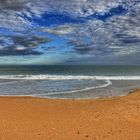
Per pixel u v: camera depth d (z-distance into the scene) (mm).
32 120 7527
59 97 13820
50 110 9008
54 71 51500
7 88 18375
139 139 5668
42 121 7387
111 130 6383
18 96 13500
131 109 8766
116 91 16406
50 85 20406
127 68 62312
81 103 10406
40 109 9203
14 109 9211
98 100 11094
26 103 10508
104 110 8750
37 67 72000
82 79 26469
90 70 55031
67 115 8156
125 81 24047
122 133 6117
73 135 5992
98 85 20250
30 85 20469
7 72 48031
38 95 14680
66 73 44281
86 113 8383
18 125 6922
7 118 7773
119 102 10273
